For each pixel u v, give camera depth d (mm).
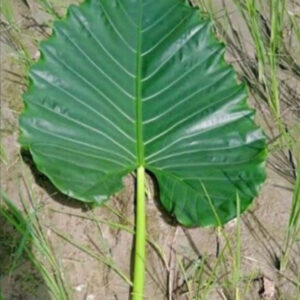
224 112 1518
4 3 1641
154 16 1562
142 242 1438
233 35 1708
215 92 1527
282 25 1710
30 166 1501
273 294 1447
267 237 1499
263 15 1741
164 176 1489
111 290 1432
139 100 1516
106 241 1468
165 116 1513
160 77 1529
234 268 1420
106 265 1450
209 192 1466
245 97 1528
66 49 1515
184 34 1551
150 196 1509
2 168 1509
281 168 1565
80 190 1438
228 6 1736
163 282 1444
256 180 1472
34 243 1419
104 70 1520
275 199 1536
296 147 1586
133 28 1551
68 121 1481
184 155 1498
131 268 1449
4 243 1437
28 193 1483
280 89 1656
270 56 1639
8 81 1597
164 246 1475
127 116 1506
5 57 1617
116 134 1496
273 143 1588
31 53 1636
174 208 1463
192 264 1460
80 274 1438
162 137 1504
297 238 1486
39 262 1418
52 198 1485
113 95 1511
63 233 1464
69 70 1506
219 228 1484
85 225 1478
